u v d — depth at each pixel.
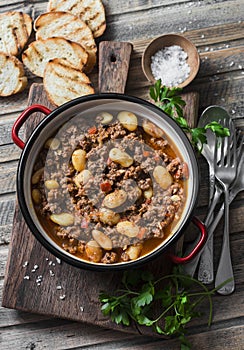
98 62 0.81
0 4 0.83
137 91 0.79
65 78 0.78
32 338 0.75
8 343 0.75
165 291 0.70
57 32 0.81
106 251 0.68
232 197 0.76
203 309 0.75
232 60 0.80
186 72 0.78
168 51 0.79
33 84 0.79
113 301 0.71
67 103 0.67
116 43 0.78
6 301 0.73
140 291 0.73
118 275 0.74
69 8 0.81
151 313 0.73
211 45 0.81
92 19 0.81
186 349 0.71
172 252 0.73
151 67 0.79
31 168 0.68
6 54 0.79
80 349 0.75
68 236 0.68
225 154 0.76
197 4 0.82
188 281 0.72
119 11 0.82
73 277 0.74
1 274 0.77
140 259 0.66
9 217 0.78
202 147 0.72
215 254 0.75
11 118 0.80
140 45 0.81
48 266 0.74
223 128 0.71
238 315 0.74
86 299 0.73
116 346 0.74
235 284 0.75
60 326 0.75
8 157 0.79
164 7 0.82
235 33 0.81
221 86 0.79
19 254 0.74
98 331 0.75
